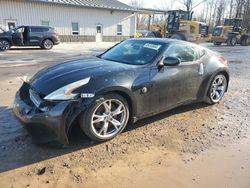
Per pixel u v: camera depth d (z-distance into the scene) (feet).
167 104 13.34
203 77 15.06
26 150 10.25
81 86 10.05
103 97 10.48
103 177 8.80
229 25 84.12
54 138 9.88
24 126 10.27
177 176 9.01
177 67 13.34
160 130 12.61
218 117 14.71
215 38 79.30
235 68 31.99
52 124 9.64
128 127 12.76
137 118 12.10
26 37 51.57
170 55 13.20
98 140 10.90
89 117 10.23
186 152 10.64
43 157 9.82
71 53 47.06
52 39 54.80
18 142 10.82
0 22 63.62
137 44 14.21
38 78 11.35
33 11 68.33
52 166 9.29
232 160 10.18
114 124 11.28
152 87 12.13
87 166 9.38
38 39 52.80
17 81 21.86
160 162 9.82
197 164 9.80
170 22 74.43
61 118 9.64
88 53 47.55
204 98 15.84
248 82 24.30
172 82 13.10
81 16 78.23
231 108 16.39
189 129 12.89
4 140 10.94
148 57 12.79
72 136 11.41
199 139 11.86
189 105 16.58
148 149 10.75
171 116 14.52
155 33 76.84
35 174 8.81
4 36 48.78
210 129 13.01
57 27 73.92
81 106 9.96
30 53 45.60
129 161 9.82
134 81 11.41
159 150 10.70
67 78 10.44
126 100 11.45
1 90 18.58
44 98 9.81
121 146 10.89
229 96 19.11
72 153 10.17
